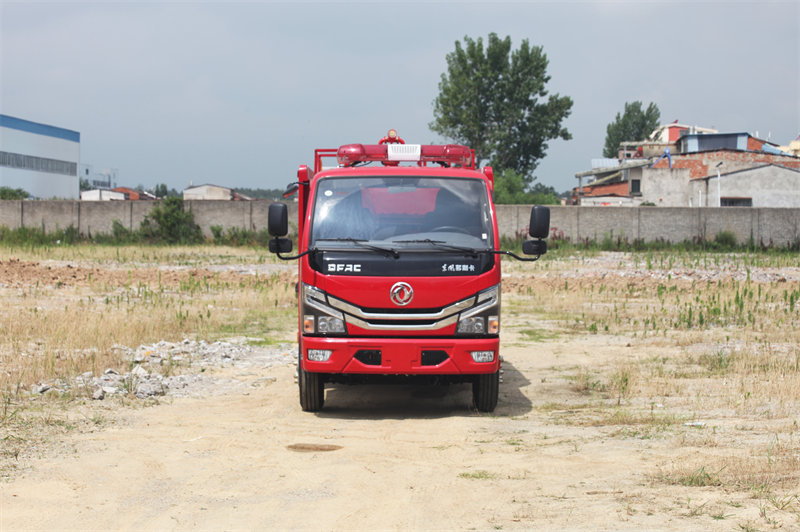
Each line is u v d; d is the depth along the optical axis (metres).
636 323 14.48
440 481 5.05
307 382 7.45
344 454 5.86
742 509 3.99
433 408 8.00
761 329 13.20
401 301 7.02
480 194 7.52
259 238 38.72
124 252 30.67
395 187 7.47
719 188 49.12
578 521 4.04
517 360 11.02
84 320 11.76
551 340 12.91
